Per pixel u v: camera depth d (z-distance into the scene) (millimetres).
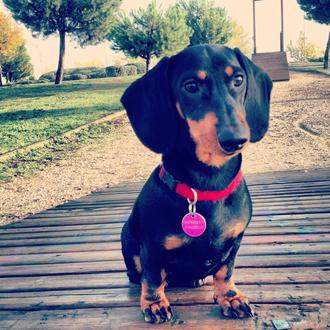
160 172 480
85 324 493
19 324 505
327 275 564
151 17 5418
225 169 458
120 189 1230
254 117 489
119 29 5496
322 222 778
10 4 5344
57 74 5516
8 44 7184
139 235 504
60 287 593
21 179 1504
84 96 3900
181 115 461
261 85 506
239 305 479
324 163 1393
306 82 4164
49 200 1245
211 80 445
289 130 2072
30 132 2285
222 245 468
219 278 497
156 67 484
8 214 1140
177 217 455
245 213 474
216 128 410
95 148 1954
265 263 614
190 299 528
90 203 1089
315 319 463
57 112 2953
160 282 493
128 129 2363
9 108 3324
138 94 496
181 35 5562
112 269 638
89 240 783
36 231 878
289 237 715
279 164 1450
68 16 5449
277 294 521
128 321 491
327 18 5574
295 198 955
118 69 6523
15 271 665
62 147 1997
